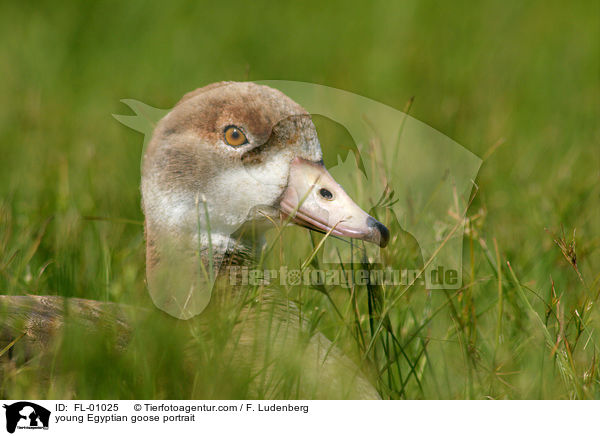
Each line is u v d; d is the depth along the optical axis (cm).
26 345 933
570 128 1992
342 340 1033
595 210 1416
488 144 1769
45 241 1295
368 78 2411
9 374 895
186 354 964
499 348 1040
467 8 3109
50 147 1827
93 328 956
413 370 988
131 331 989
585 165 1714
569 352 955
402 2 3134
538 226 1344
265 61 2641
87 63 2598
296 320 1009
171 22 2952
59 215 1372
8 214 1333
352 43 2816
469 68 2508
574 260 1059
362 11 3091
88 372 895
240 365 938
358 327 1015
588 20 2970
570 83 2403
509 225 1403
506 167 1666
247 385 903
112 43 2792
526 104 2191
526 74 2472
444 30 2925
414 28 2942
